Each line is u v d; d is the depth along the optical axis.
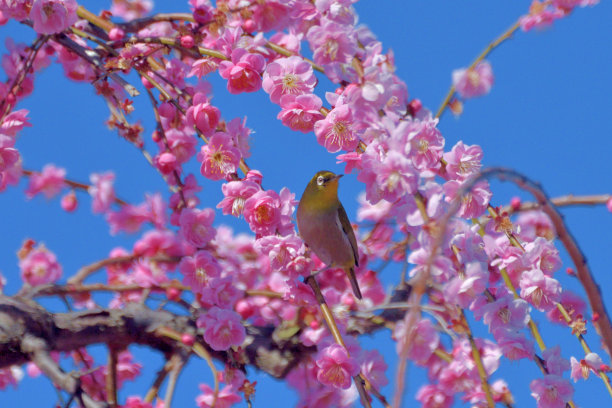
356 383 7.25
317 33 7.30
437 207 6.89
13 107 9.16
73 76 9.80
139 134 9.21
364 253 10.20
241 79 8.34
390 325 8.55
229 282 8.56
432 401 7.96
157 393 7.95
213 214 8.83
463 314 7.23
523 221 9.43
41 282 9.64
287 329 8.46
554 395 7.48
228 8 8.53
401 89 7.40
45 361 7.27
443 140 7.27
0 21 8.64
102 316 8.06
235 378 8.04
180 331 8.16
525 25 8.34
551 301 7.84
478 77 8.21
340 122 7.66
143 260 9.24
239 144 8.51
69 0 8.43
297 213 9.39
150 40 8.57
